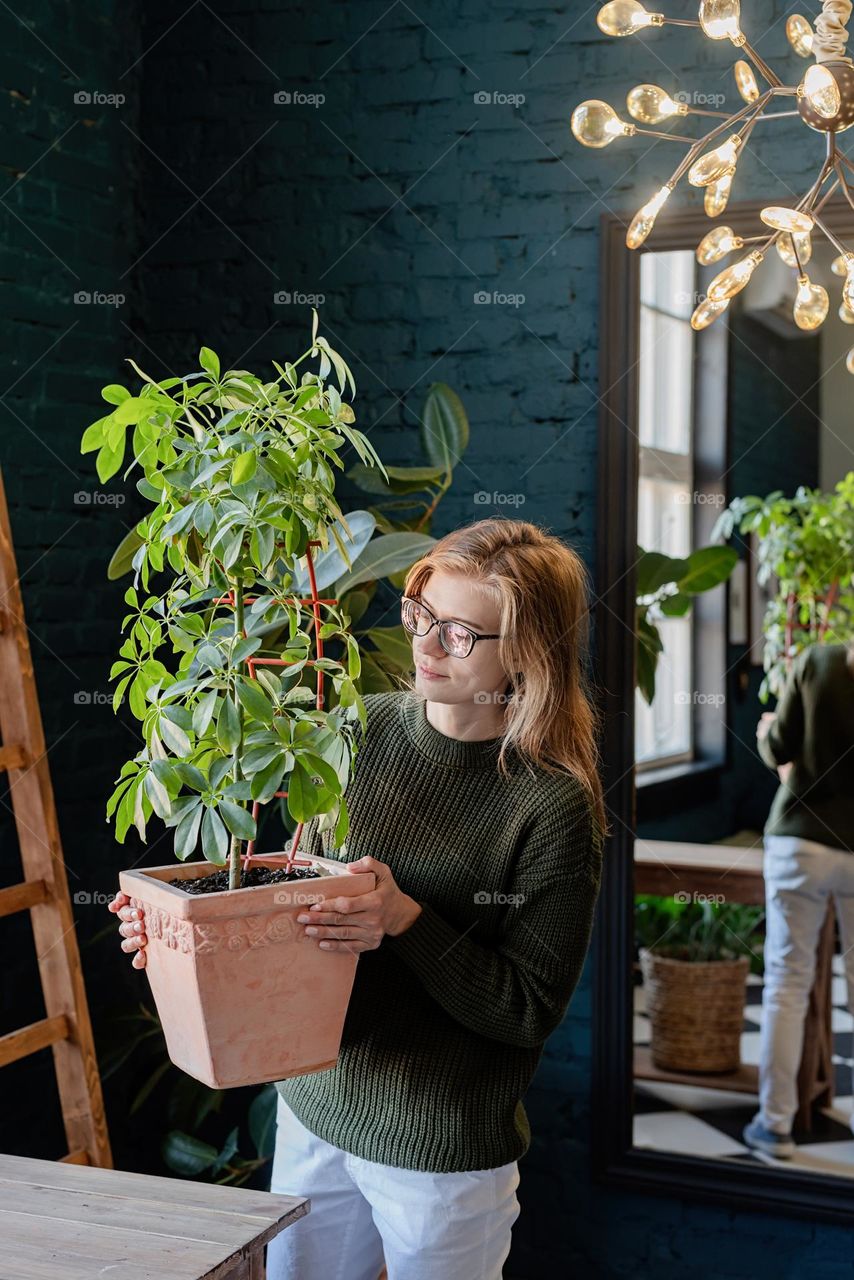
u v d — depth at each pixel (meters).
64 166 2.81
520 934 1.52
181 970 1.31
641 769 2.73
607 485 2.73
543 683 1.51
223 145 3.04
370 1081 1.56
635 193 2.72
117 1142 3.06
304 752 1.32
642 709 2.73
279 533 1.37
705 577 2.69
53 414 2.79
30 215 2.71
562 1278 2.82
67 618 2.85
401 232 2.90
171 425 1.41
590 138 1.75
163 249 3.08
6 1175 1.42
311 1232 1.68
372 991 1.57
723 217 2.64
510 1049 1.57
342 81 2.94
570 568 1.56
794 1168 2.68
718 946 2.73
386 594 2.92
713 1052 2.73
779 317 2.63
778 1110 2.69
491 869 1.54
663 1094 2.75
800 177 2.61
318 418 1.38
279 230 3.00
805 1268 2.67
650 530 2.72
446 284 2.87
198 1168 2.60
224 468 1.33
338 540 1.44
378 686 2.47
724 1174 2.69
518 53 2.81
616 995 2.76
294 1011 1.35
